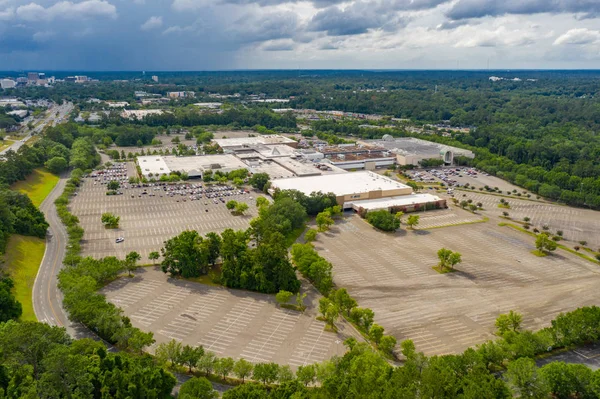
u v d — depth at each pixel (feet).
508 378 460.55
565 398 465.88
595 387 447.42
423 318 635.25
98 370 450.30
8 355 437.99
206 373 517.55
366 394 404.77
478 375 435.94
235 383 502.79
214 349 559.79
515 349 515.09
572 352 557.74
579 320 556.92
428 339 584.40
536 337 536.42
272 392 435.53
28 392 393.09
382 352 545.44
